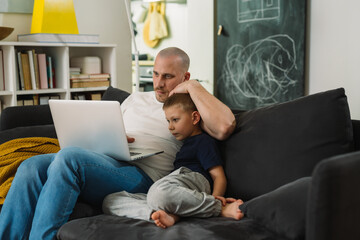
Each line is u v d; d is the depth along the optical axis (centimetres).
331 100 171
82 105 191
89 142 197
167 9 597
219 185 184
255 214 151
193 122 198
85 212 179
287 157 172
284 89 447
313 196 119
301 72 430
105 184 186
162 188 165
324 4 412
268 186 174
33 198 179
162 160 209
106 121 187
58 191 170
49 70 349
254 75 477
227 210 167
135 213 172
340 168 117
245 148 186
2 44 313
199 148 191
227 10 500
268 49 459
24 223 177
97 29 407
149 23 625
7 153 213
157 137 213
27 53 336
